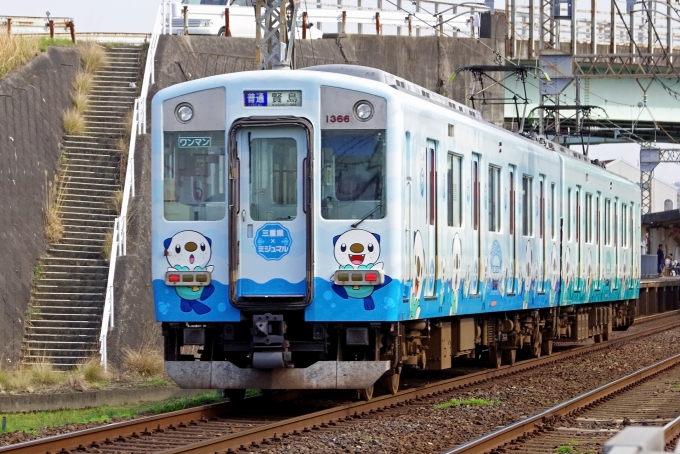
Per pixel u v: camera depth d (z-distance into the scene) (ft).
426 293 71.20
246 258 65.51
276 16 120.88
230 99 66.18
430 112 72.08
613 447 23.09
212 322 66.90
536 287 103.55
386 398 70.18
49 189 115.96
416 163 69.00
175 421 61.21
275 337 64.23
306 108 65.51
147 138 123.54
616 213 145.59
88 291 105.50
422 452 52.65
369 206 64.95
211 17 175.52
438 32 193.57
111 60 146.20
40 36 155.33
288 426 57.77
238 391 73.41
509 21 233.14
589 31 256.73
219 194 66.44
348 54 183.62
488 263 86.79
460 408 69.10
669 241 360.69
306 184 64.85
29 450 49.78
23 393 75.10
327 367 65.10
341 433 57.67
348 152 65.31
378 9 196.65
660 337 148.97
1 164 107.14
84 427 60.49
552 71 194.08
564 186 115.44
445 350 79.56
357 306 64.54
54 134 123.65
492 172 88.69
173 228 66.74
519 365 100.94
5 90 115.44
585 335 129.39
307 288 64.49
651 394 78.89
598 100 230.89
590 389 82.28
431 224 72.43
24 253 104.99
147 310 106.63
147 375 91.04
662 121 233.35
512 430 56.29
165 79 144.15
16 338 98.12
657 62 224.94
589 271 127.75
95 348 98.22
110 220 115.03
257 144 65.98
